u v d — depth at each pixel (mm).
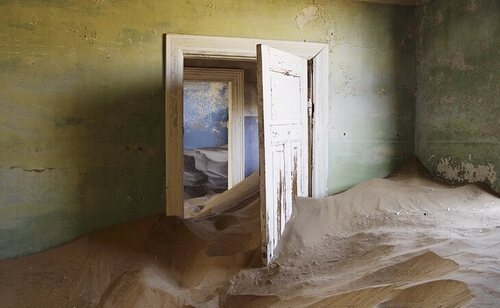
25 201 3494
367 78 4359
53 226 3562
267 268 3090
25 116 3486
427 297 1944
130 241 3584
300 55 4145
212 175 8430
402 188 3969
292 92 3678
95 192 3662
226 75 6484
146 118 3766
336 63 4262
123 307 2869
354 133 4328
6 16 3430
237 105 6539
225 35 3941
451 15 4066
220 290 2932
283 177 3471
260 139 3092
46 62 3525
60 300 3012
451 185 4000
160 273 3271
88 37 3623
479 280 1976
